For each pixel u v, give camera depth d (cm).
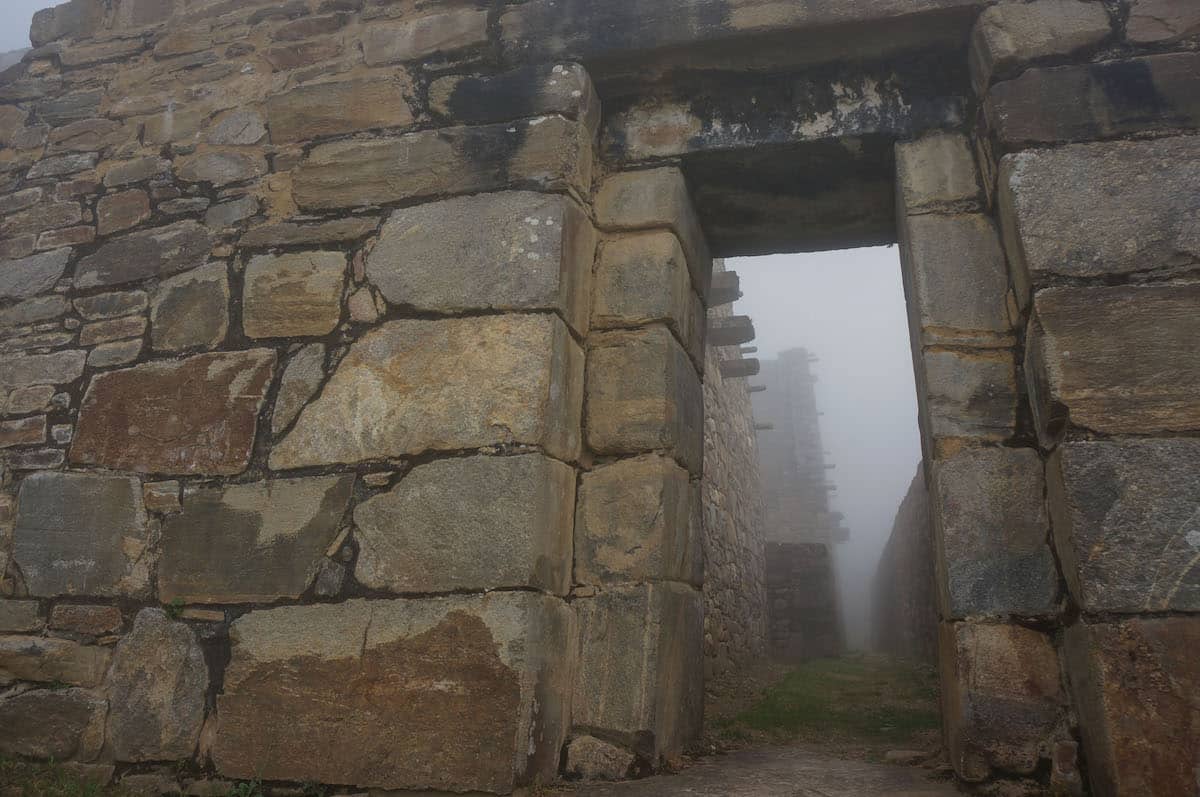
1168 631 221
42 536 306
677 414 308
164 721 275
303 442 291
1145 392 242
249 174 338
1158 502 231
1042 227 265
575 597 283
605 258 321
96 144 369
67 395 325
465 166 311
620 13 323
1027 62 288
